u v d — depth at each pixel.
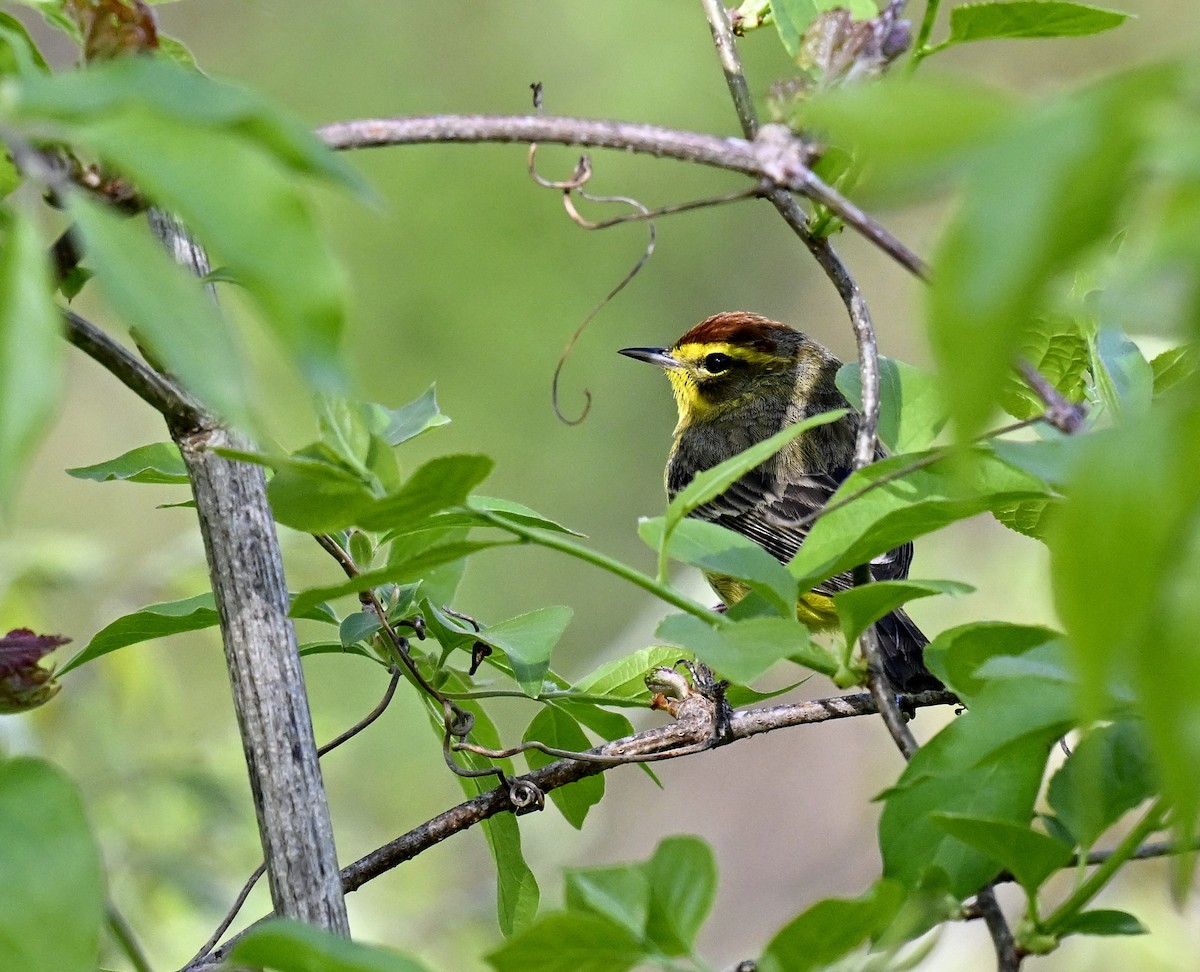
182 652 18.92
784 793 21.50
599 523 26.67
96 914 3.92
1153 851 4.76
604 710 7.06
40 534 13.88
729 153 4.98
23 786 4.02
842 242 28.22
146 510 23.98
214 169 3.11
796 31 6.10
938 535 15.56
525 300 26.94
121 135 3.11
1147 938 13.26
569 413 27.02
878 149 2.62
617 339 27.23
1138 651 2.64
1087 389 6.51
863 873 20.64
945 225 2.54
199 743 14.44
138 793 13.91
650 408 27.16
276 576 6.25
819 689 20.92
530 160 5.90
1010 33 5.89
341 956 3.73
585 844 21.45
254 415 3.27
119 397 24.31
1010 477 5.28
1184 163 2.37
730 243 28.06
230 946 6.04
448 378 26.59
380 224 26.69
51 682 5.18
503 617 26.08
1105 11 5.71
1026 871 4.54
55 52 18.09
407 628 7.04
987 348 2.36
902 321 27.36
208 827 14.00
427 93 28.23
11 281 3.03
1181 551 2.59
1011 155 2.40
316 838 6.08
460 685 7.04
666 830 21.86
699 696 7.01
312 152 3.28
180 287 3.13
